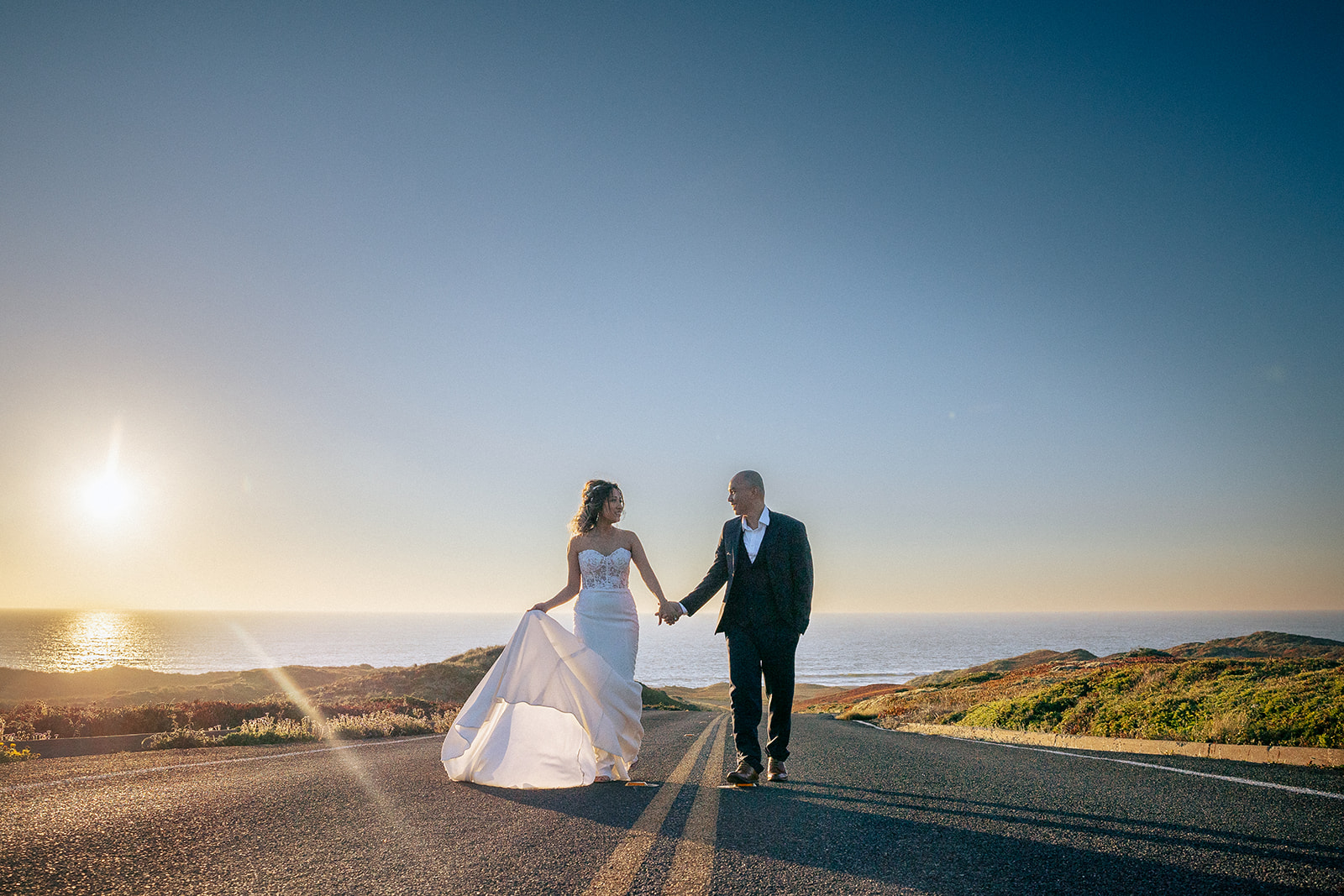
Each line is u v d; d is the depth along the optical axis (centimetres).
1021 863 291
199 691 5562
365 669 6875
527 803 423
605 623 534
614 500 547
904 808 414
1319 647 4825
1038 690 1462
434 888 257
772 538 535
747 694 520
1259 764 618
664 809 408
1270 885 261
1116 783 507
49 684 6719
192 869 278
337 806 406
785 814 396
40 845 309
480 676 4559
